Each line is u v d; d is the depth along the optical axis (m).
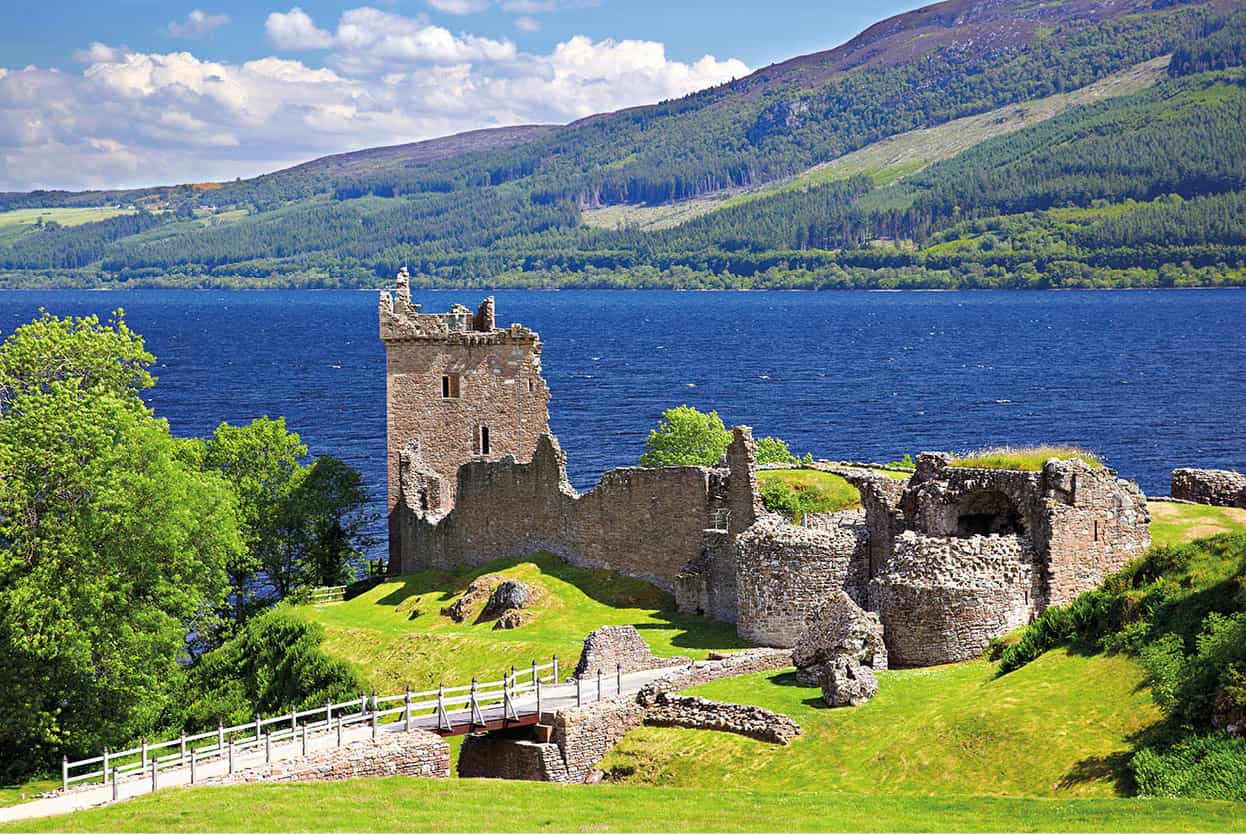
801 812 45.94
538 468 94.19
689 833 44.19
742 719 56.38
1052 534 63.22
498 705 61.34
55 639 68.56
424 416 110.19
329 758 54.25
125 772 54.47
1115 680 50.31
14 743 68.31
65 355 83.31
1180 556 54.03
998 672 56.62
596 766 58.06
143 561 72.56
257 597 113.06
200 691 73.75
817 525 80.31
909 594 62.25
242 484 106.88
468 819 46.38
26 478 71.81
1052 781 46.44
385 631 84.00
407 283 112.12
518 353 110.56
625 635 67.38
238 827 45.50
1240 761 42.50
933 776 48.81
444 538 100.88
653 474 86.75
